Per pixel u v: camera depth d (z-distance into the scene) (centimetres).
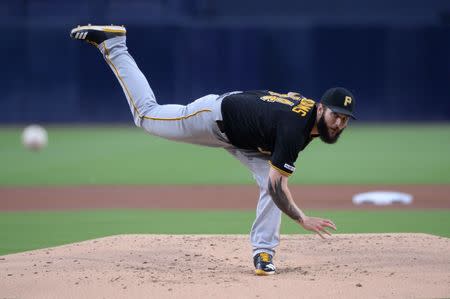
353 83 9238
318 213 3834
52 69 9206
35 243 3102
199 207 4109
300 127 2131
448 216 3744
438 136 8300
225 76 9138
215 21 9344
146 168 5947
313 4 10038
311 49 9144
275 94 2278
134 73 2452
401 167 5934
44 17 9762
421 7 9881
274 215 2336
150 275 2278
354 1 9975
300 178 5341
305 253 2672
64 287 2120
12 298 2033
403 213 3834
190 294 2042
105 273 2291
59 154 6881
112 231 3381
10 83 9219
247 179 5322
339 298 1991
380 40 9188
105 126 9450
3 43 9150
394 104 9281
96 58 9212
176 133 2386
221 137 2331
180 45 9100
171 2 9900
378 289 2077
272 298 1997
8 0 9775
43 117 9300
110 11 9806
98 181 5197
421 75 9231
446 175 5456
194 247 2772
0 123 9294
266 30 9125
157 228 3450
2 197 4494
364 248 2709
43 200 4378
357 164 6169
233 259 2600
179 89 9131
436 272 2298
